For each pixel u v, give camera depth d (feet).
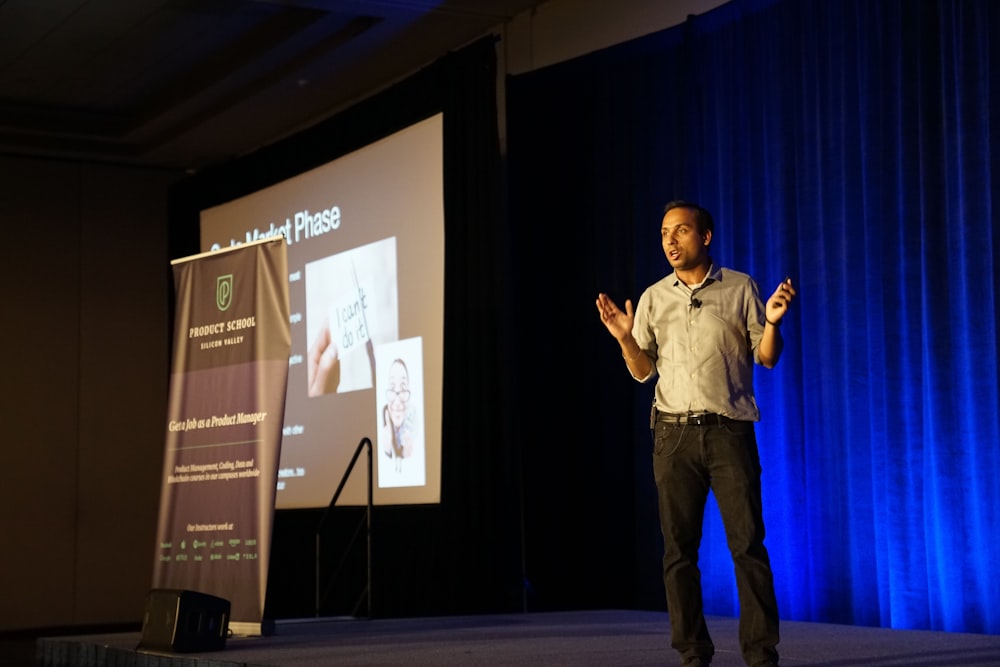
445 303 23.27
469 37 24.90
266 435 16.07
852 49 17.60
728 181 19.61
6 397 31.48
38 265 32.27
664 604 20.15
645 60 21.30
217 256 17.19
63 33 24.98
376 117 25.98
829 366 17.67
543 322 22.95
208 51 26.35
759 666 9.58
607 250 21.85
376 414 25.02
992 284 15.48
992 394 15.44
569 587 22.27
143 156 32.86
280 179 28.68
